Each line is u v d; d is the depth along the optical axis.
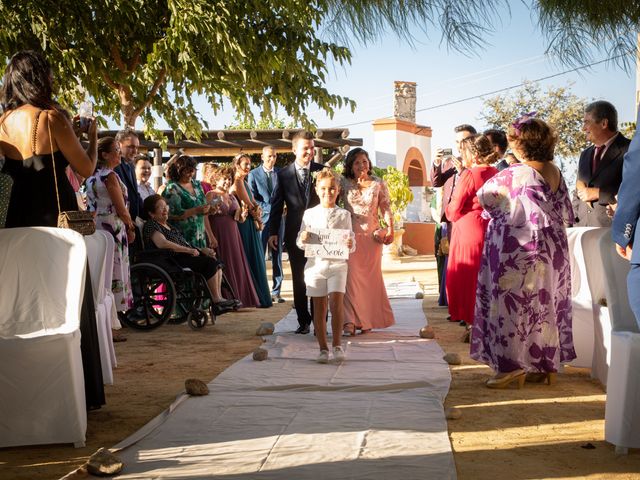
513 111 26.89
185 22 10.83
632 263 3.22
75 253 4.38
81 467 3.63
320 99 11.93
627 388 3.82
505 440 4.12
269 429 4.29
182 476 3.52
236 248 10.38
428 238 27.03
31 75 4.69
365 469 3.56
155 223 8.77
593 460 3.78
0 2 10.52
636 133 3.25
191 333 8.34
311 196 7.93
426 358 6.51
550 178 5.47
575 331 5.95
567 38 4.01
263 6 11.38
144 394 5.33
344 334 7.87
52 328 4.38
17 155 4.67
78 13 11.43
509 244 5.41
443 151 9.44
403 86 29.86
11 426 4.05
